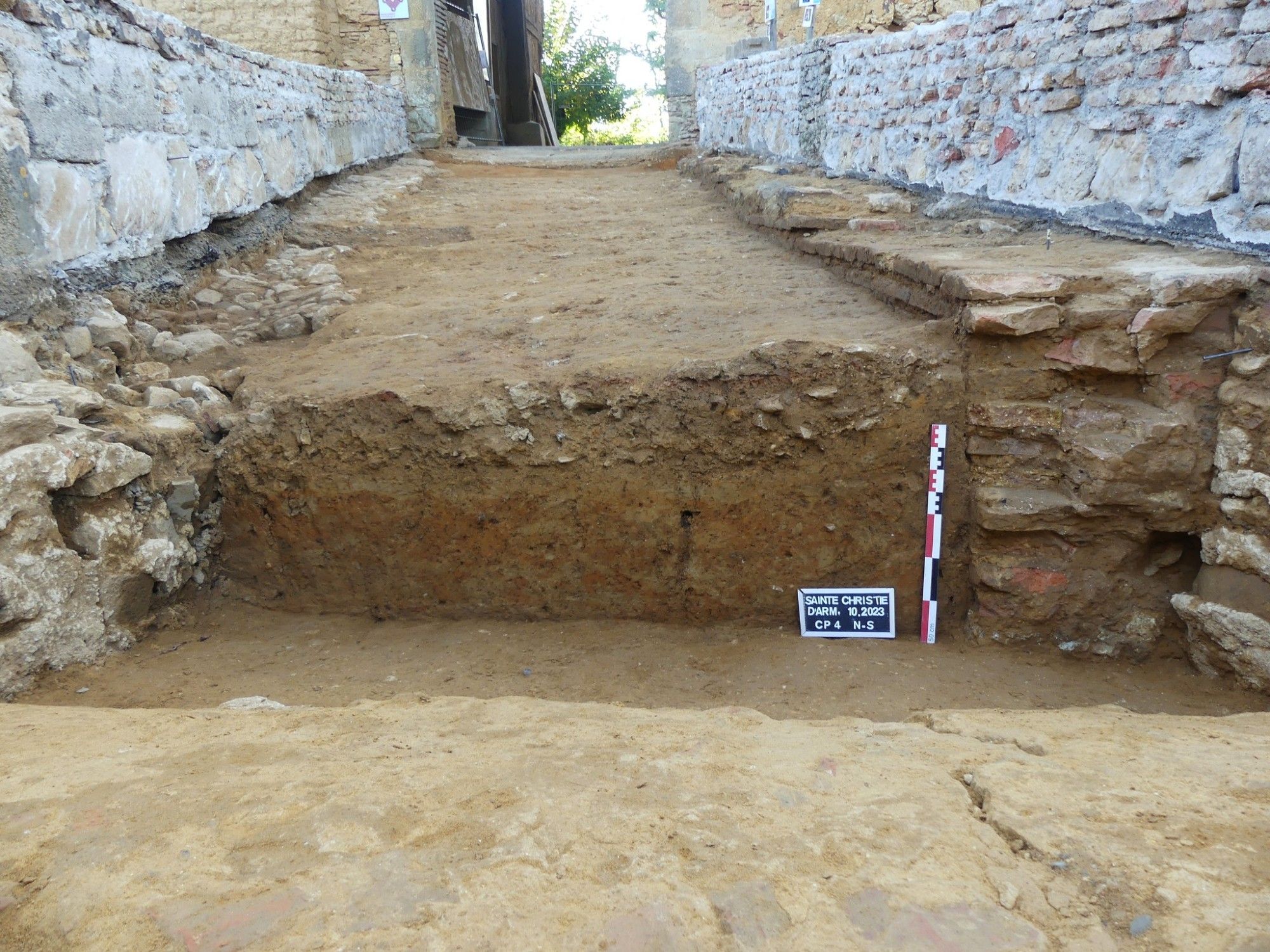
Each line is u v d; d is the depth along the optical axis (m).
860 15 13.91
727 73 12.17
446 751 2.52
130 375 5.05
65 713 3.04
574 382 4.55
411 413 4.55
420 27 13.52
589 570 4.70
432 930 1.67
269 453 4.68
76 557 3.84
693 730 2.84
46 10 4.73
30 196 4.61
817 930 1.68
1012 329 4.25
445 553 4.69
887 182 7.93
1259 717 3.25
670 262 7.22
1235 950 1.58
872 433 4.50
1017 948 1.63
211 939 1.65
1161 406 4.28
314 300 6.50
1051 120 5.71
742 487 4.56
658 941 1.65
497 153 14.16
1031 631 4.53
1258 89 4.21
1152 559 4.48
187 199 6.26
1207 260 4.43
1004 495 4.43
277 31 12.40
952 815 2.09
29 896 1.80
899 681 4.16
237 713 3.07
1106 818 2.04
